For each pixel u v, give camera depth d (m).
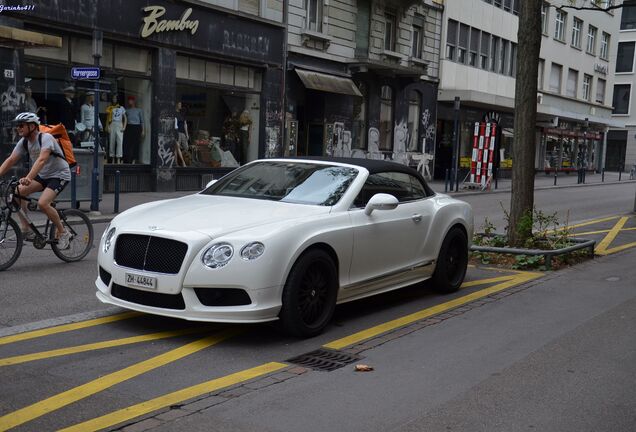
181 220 5.84
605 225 16.12
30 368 4.94
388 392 4.70
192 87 20.69
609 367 5.34
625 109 61.44
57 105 16.89
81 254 9.29
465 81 34.41
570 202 24.45
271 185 6.84
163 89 19.34
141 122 19.23
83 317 6.39
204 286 5.43
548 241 10.52
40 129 9.00
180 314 5.50
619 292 8.14
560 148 46.75
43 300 7.01
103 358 5.23
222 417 4.18
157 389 4.62
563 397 4.68
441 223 7.66
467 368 5.25
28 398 4.38
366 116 28.12
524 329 6.42
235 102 22.25
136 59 18.80
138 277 5.63
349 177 6.78
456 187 26.41
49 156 8.57
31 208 8.66
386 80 28.56
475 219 17.06
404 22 29.31
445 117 33.22
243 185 7.00
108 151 18.42
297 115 25.78
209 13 20.42
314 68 24.53
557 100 45.28
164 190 19.72
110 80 18.19
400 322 6.59
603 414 4.39
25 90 15.98
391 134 29.84
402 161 30.12
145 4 18.42
